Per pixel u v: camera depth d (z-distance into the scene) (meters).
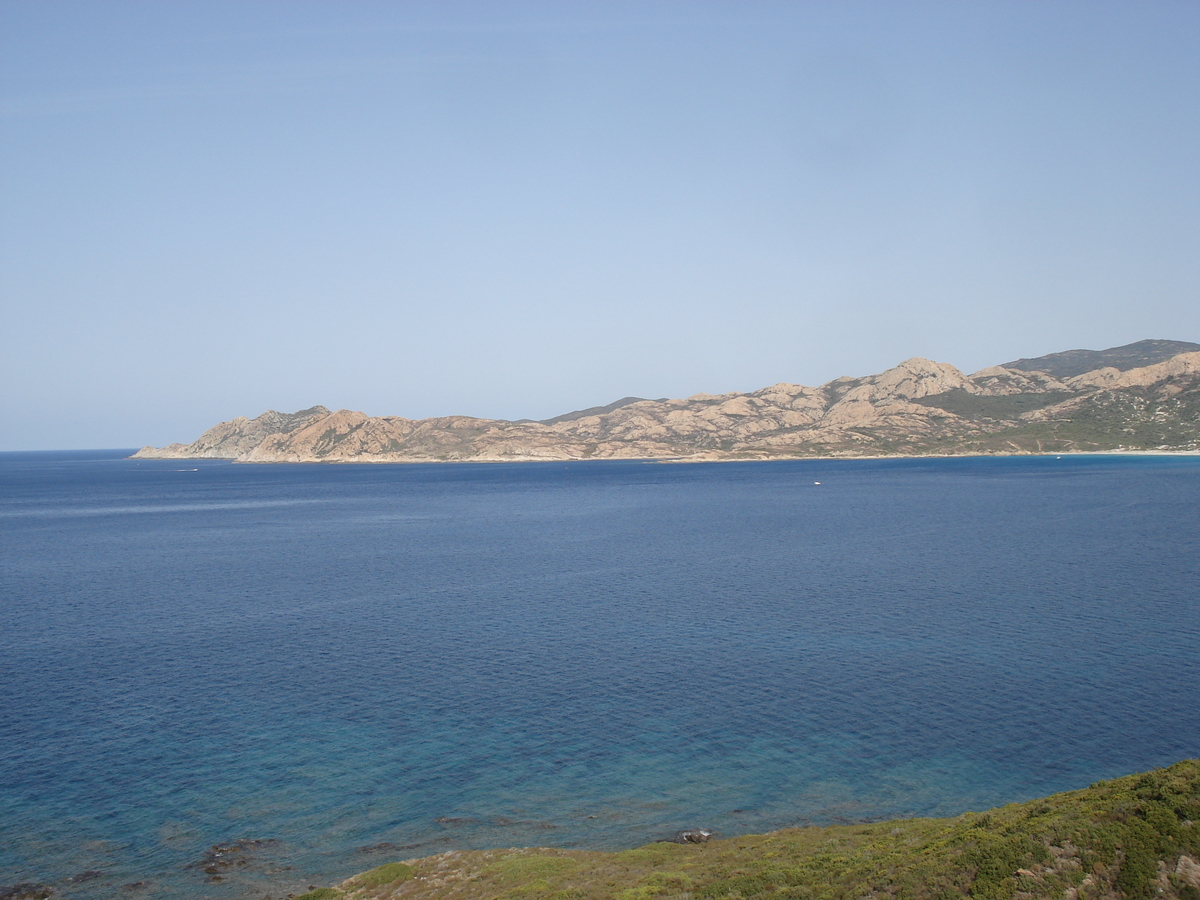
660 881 28.81
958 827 30.08
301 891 31.97
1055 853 24.69
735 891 26.83
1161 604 74.50
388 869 32.25
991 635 64.69
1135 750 42.38
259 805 38.75
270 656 62.69
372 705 51.59
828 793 39.03
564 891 28.62
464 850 34.53
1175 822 24.73
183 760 43.53
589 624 71.94
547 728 47.59
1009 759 41.91
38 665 60.59
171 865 33.75
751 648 62.91
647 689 53.91
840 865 27.95
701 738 45.81
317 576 100.69
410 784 40.81
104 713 50.28
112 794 39.75
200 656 62.81
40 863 33.88
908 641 63.69
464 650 63.91
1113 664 56.16
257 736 46.69
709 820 36.88
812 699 51.28
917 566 99.88
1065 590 82.00
